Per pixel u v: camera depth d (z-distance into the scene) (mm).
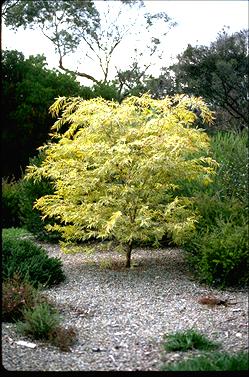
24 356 4492
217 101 23172
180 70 23953
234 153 10883
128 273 7516
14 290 5590
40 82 18578
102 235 7191
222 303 6094
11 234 11109
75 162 7668
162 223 7668
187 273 7508
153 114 7684
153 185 7676
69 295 6387
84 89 18766
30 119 17844
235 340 4883
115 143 7582
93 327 5285
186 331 5059
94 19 22516
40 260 6895
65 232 8273
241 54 23031
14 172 18156
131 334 5070
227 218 7605
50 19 22344
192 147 7312
